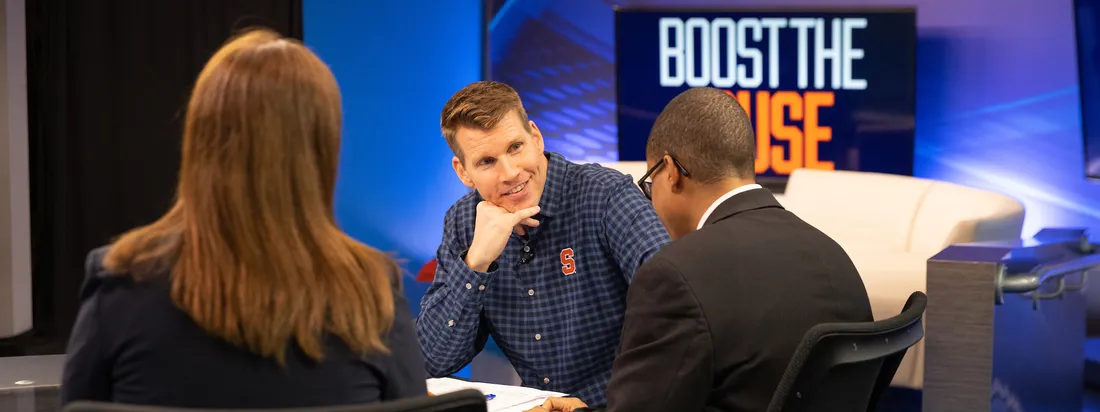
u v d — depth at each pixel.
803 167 6.93
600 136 7.47
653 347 1.61
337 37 7.41
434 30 7.52
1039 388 2.46
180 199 1.25
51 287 6.91
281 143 1.22
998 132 6.95
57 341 6.73
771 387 1.60
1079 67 6.28
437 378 2.31
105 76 6.87
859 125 6.86
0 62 6.50
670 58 7.04
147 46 6.89
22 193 6.70
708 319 1.59
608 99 7.44
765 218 1.78
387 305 1.30
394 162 7.55
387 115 7.52
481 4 7.53
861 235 5.33
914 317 1.67
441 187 7.57
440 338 2.29
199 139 1.22
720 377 1.61
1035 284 2.26
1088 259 2.76
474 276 2.22
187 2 6.91
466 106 2.20
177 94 6.92
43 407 2.06
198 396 1.20
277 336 1.20
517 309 2.42
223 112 1.21
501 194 2.26
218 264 1.19
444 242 2.48
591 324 2.40
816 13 6.84
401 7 7.48
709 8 6.96
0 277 6.64
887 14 6.77
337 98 1.29
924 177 7.11
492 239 2.20
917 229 5.18
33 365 2.38
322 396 1.25
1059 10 6.75
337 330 1.25
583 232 2.36
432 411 1.19
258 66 1.23
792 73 6.91
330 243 1.26
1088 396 2.82
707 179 1.85
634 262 2.26
